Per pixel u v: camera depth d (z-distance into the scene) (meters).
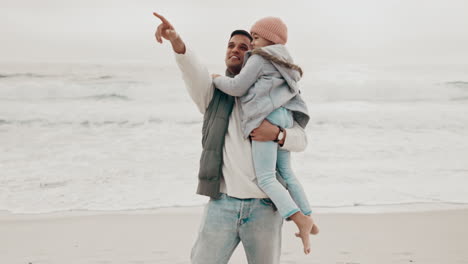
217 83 2.39
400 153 10.78
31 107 15.75
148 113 14.77
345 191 7.81
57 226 6.02
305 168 9.25
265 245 2.38
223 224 2.36
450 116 15.55
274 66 2.36
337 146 11.40
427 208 6.98
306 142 2.49
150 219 6.33
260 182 2.30
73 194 7.48
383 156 10.47
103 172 8.76
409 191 7.86
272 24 2.42
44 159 9.70
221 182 2.39
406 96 20.45
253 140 2.33
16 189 7.71
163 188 7.80
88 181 8.20
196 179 8.34
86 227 5.99
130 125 13.38
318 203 7.16
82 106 16.25
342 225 6.14
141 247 5.25
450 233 5.86
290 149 2.38
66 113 14.75
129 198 7.27
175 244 5.37
